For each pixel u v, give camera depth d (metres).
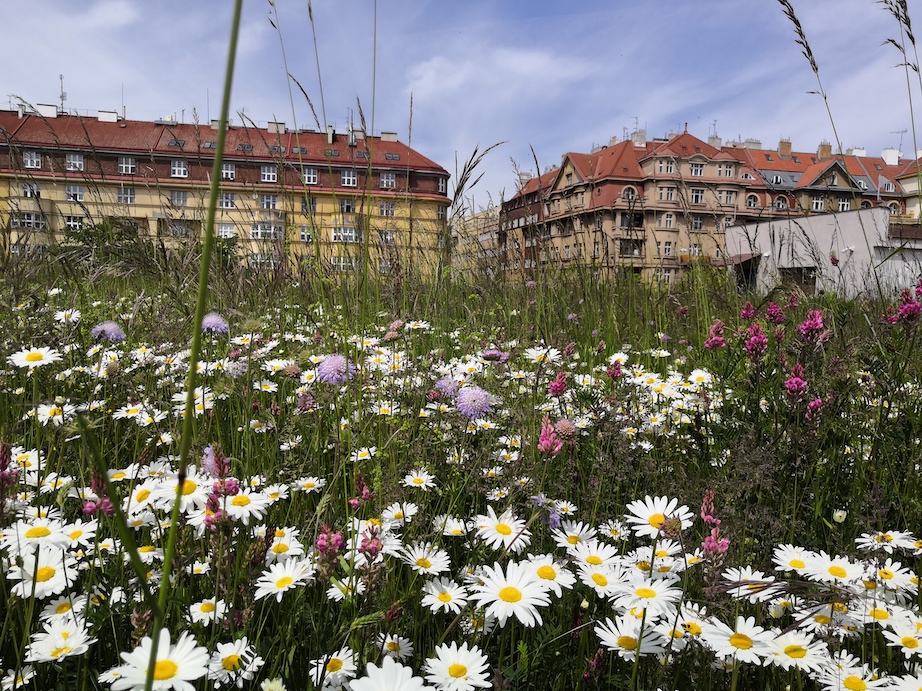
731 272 5.28
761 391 2.53
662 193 43.44
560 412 2.72
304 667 1.33
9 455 1.33
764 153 59.88
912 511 2.04
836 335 2.98
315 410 2.46
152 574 1.54
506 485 2.02
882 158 59.75
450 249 4.86
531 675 1.42
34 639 1.30
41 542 1.52
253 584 1.42
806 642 1.32
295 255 4.41
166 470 1.82
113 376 2.46
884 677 1.29
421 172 39.97
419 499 2.00
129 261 3.70
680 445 2.62
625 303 5.08
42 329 2.54
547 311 4.78
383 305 4.32
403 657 1.39
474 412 2.24
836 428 2.38
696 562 1.47
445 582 1.55
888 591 1.56
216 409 2.49
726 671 1.45
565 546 1.62
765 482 1.96
